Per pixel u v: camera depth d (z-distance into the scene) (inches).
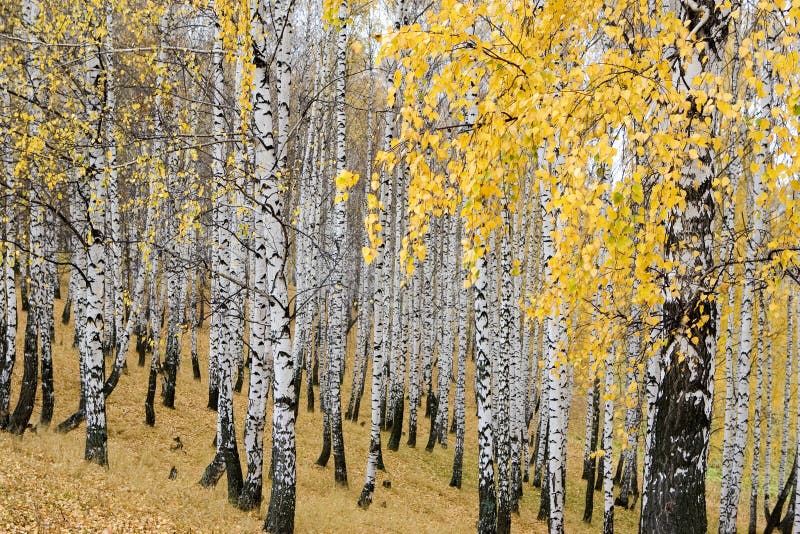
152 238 505.0
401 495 570.9
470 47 170.2
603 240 174.1
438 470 717.3
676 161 165.5
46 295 605.9
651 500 207.0
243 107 363.6
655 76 176.6
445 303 814.5
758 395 646.5
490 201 188.9
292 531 330.0
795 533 426.0
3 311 517.0
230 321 677.3
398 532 428.8
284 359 330.0
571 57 213.8
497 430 689.6
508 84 178.9
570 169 157.9
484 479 372.5
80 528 279.0
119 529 287.3
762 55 165.9
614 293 291.0
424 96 203.8
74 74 473.7
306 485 514.9
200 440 585.6
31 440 427.8
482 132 170.2
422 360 1085.1
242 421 682.8
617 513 715.4
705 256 199.2
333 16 255.8
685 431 201.2
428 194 176.1
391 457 710.5
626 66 173.3
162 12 488.4
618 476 849.5
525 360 795.4
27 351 458.0
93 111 404.5
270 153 327.3
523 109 165.0
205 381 852.6
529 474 827.4
